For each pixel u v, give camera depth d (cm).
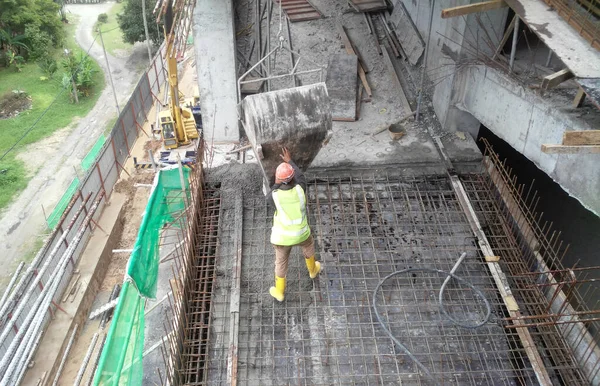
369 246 682
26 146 1891
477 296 621
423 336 580
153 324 906
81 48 2680
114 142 1486
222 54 776
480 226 704
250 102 608
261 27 1083
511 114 684
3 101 2152
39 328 1001
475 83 762
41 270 1054
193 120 1661
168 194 979
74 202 1217
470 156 791
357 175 781
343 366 555
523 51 750
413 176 780
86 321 1131
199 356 570
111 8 3219
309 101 622
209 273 670
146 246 883
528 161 962
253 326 594
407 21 1053
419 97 843
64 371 1016
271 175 675
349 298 621
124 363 753
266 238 697
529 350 554
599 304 727
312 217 723
